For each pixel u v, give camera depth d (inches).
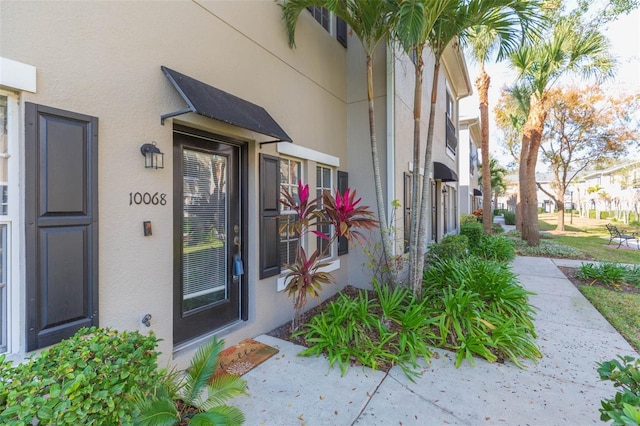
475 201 1146.0
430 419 100.4
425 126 338.6
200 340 138.9
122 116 105.6
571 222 1052.5
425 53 337.7
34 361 70.7
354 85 249.4
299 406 106.3
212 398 92.5
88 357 72.7
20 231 83.8
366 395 112.7
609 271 274.4
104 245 100.5
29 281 83.3
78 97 94.2
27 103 83.3
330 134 228.5
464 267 205.3
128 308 107.2
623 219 993.5
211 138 145.1
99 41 99.7
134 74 109.3
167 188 120.4
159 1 117.9
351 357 138.1
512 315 167.5
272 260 170.9
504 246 374.3
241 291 164.2
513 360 134.6
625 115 588.7
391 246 210.7
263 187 165.3
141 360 78.7
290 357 139.8
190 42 129.3
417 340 143.0
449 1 157.8
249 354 141.8
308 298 197.2
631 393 73.7
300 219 163.2
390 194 235.6
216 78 140.4
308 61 204.5
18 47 81.9
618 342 156.9
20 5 82.5
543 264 356.8
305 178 203.8
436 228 390.3
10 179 83.3
